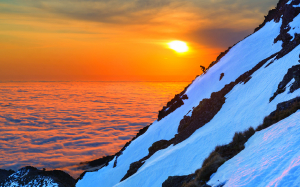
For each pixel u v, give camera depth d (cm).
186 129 3111
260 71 2856
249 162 928
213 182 966
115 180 3753
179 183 1476
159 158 2636
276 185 635
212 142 1994
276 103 1652
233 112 2288
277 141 951
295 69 1802
